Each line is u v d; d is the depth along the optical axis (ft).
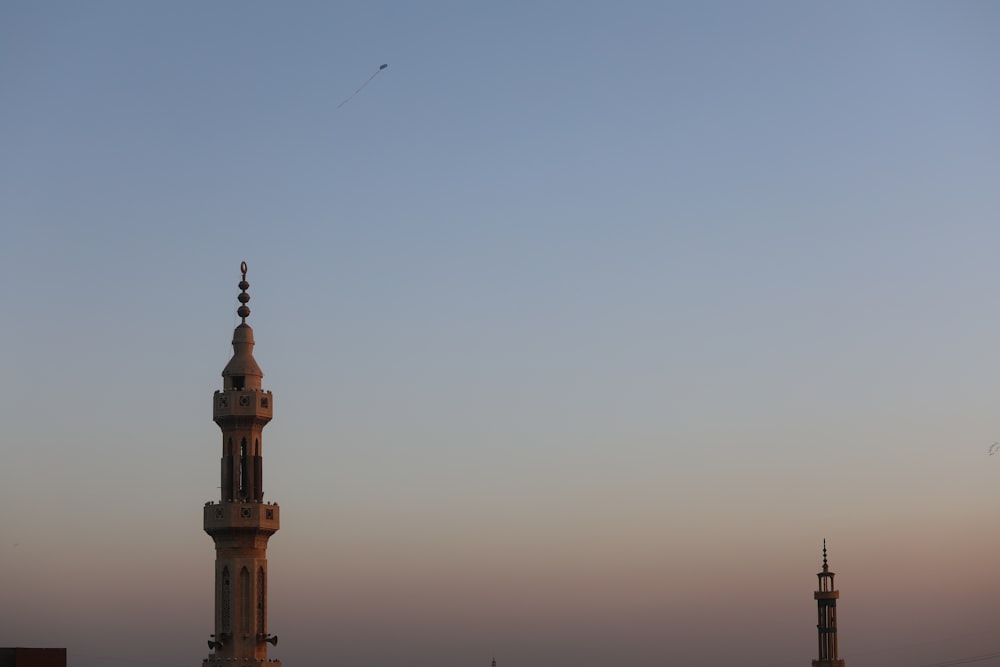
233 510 509.35
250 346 530.68
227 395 516.73
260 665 506.07
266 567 517.14
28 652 539.29
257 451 522.06
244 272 534.78
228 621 510.17
